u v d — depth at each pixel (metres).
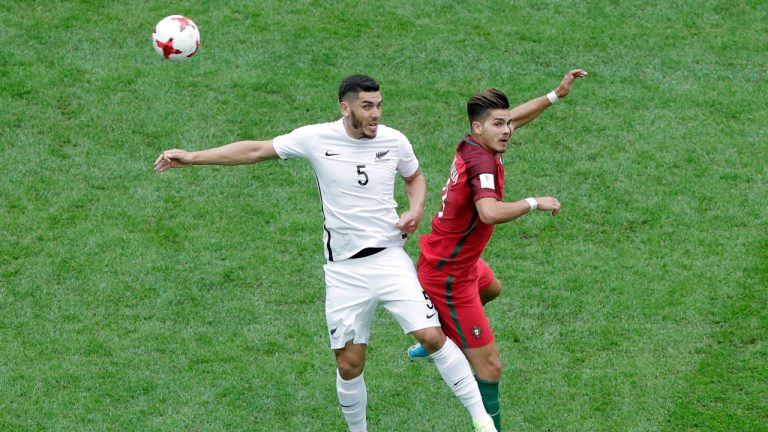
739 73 50.25
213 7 53.81
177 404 32.66
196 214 41.75
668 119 47.31
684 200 42.50
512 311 36.91
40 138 45.53
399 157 29.75
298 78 49.41
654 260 39.25
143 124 46.44
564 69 50.38
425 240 30.33
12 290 37.59
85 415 32.06
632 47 51.78
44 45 50.97
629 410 32.38
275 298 37.59
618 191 43.06
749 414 31.95
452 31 52.69
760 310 36.38
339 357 30.09
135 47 51.06
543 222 41.41
